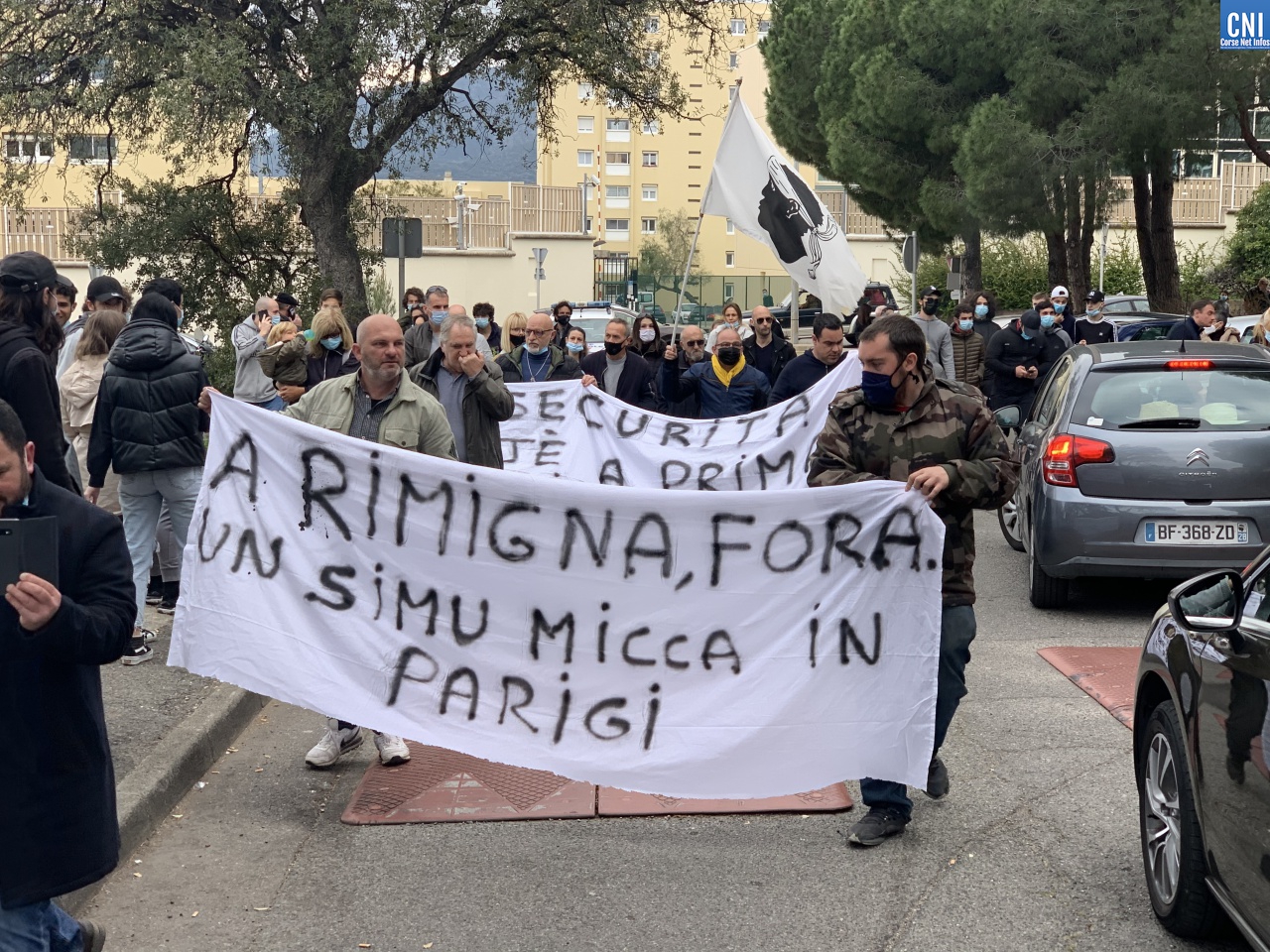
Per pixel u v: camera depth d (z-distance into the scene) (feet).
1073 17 74.18
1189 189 162.91
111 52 65.51
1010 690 24.45
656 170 327.88
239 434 18.44
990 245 137.80
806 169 189.57
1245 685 12.38
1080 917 14.98
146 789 18.21
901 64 86.74
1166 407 29.27
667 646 17.69
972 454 17.28
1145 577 29.45
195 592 18.35
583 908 15.38
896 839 17.38
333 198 69.97
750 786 17.49
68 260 107.45
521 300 134.62
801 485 33.14
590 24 68.28
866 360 17.19
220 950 14.51
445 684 17.95
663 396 37.01
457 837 17.69
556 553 17.85
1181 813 13.87
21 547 10.27
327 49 64.95
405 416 19.94
